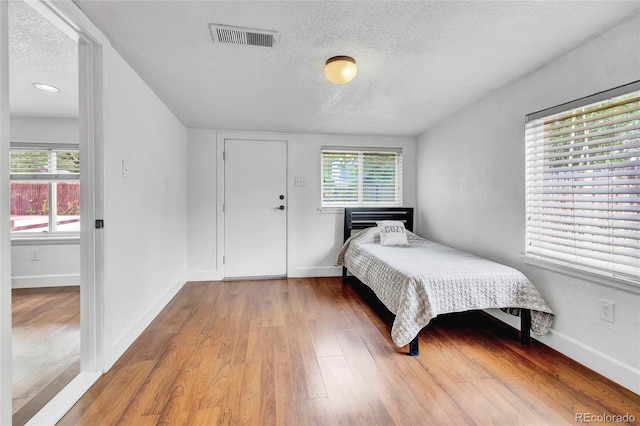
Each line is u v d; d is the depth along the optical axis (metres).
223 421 1.32
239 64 1.96
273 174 3.75
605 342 1.63
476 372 1.70
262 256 3.75
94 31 1.54
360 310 2.68
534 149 2.11
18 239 3.29
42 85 2.47
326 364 1.79
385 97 2.55
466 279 1.98
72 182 3.45
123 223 1.92
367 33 1.60
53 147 3.37
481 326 2.35
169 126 2.88
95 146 1.64
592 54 1.67
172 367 1.75
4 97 1.03
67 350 1.94
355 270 3.00
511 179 2.30
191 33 1.61
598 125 1.68
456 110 2.90
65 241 3.37
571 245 1.84
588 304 1.72
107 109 1.68
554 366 1.75
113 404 1.43
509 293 2.00
